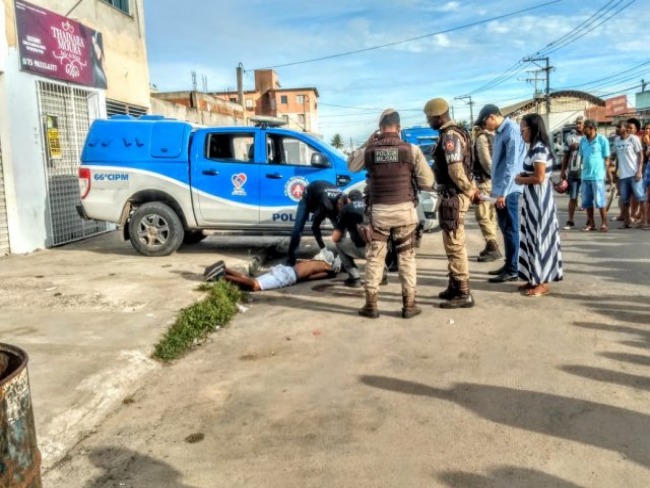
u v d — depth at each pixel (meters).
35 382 3.93
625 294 5.92
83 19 11.62
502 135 6.42
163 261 8.25
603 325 4.98
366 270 5.50
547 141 5.79
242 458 3.10
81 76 11.12
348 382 4.02
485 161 7.50
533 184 5.82
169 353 4.67
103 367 4.19
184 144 8.50
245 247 9.52
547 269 5.92
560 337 4.73
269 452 3.14
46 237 9.91
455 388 3.83
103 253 9.17
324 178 8.17
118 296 6.14
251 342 5.00
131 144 8.62
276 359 4.55
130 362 4.33
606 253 8.12
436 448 3.10
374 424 3.39
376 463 2.98
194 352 4.82
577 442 3.10
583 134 10.22
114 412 3.74
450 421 3.39
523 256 6.04
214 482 2.88
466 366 4.20
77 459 3.17
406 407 3.59
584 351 4.39
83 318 5.39
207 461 3.09
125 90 13.88
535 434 3.20
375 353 4.56
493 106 7.21
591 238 9.52
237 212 8.42
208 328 5.35
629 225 10.64
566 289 6.21
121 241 10.63
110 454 3.21
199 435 3.38
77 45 11.02
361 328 5.23
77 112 11.13
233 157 8.48
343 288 6.79
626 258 7.71
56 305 5.85
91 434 3.45
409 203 5.33
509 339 4.73
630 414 3.38
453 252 5.65
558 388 3.76
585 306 5.57
